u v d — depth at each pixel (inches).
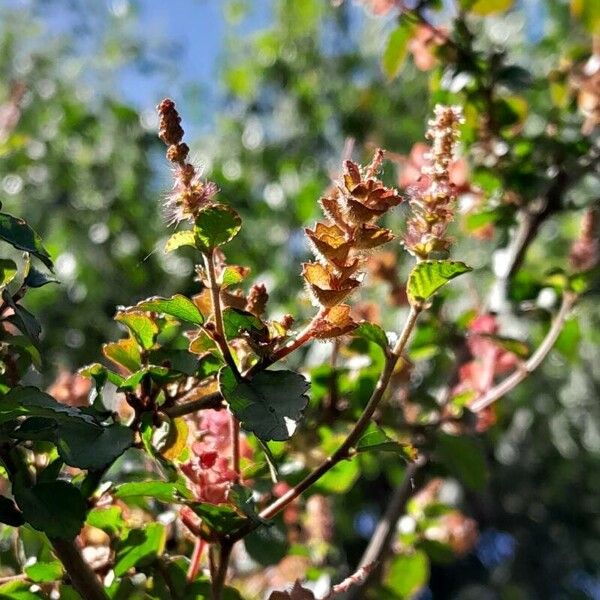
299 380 5.1
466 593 29.7
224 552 5.8
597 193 13.4
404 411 9.6
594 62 11.4
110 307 18.0
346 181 5.2
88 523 6.3
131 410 6.4
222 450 6.8
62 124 21.3
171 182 5.2
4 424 5.6
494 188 10.9
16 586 6.1
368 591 9.9
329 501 12.2
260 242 18.3
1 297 5.7
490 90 10.8
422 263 5.4
